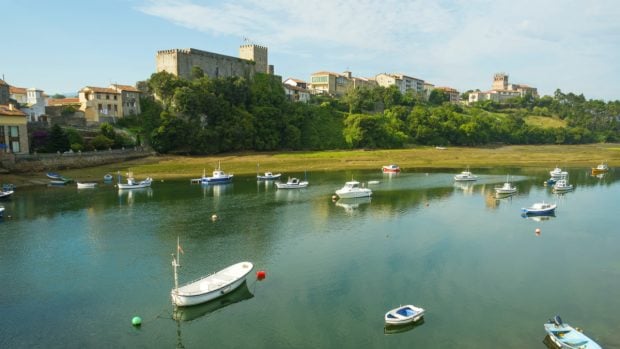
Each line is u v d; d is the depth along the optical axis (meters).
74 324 37.94
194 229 66.31
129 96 151.25
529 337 35.66
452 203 87.44
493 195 96.62
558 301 42.25
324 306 40.91
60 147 117.31
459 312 39.75
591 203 88.62
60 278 47.53
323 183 113.25
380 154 168.62
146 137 143.75
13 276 48.06
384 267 50.53
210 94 155.25
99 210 78.75
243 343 35.00
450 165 153.88
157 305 41.44
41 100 154.00
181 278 47.44
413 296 42.97
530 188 106.62
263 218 73.56
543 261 53.09
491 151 194.62
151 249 56.97
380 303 41.44
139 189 101.31
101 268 50.41
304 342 35.03
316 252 55.72
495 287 45.28
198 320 38.62
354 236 62.81
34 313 39.81
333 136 187.12
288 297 42.78
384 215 76.25
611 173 138.12
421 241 60.56
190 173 125.19
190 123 148.12
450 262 52.41
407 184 111.94
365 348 34.06
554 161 166.38
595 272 49.81
